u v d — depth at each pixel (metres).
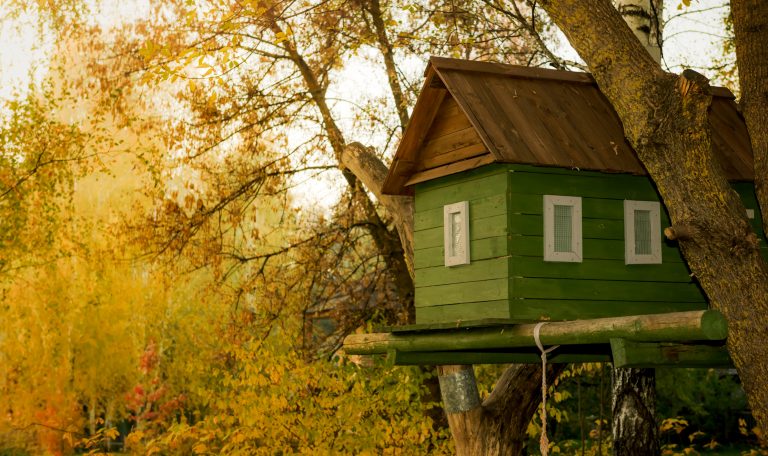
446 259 6.53
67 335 22.86
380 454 10.83
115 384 23.12
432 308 6.73
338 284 13.62
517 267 5.96
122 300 22.61
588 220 6.21
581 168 6.11
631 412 8.25
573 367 11.34
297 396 10.94
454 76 6.48
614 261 6.28
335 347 13.28
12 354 22.69
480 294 6.21
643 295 6.35
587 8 6.04
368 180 8.51
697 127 5.71
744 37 6.43
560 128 6.37
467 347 6.29
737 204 5.77
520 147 6.05
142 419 20.53
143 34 14.20
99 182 22.25
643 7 8.37
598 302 6.18
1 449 21.84
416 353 7.15
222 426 13.31
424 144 7.01
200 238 14.52
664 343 5.55
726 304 5.72
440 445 10.72
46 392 22.45
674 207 5.80
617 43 5.95
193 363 14.44
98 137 17.72
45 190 18.27
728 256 5.69
